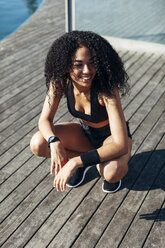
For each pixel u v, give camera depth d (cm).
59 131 255
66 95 236
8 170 307
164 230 245
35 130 365
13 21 1069
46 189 285
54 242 240
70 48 204
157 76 467
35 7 1204
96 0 531
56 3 915
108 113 222
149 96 417
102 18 546
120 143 219
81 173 281
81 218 256
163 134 346
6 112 399
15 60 545
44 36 654
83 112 238
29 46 604
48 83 238
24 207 268
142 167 304
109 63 207
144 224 250
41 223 254
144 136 343
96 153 222
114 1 521
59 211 263
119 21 539
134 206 265
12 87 458
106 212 261
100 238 241
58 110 400
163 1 493
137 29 539
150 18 519
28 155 325
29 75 492
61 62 210
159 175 295
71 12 559
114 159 236
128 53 543
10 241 241
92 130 250
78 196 276
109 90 215
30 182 293
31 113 396
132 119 372
